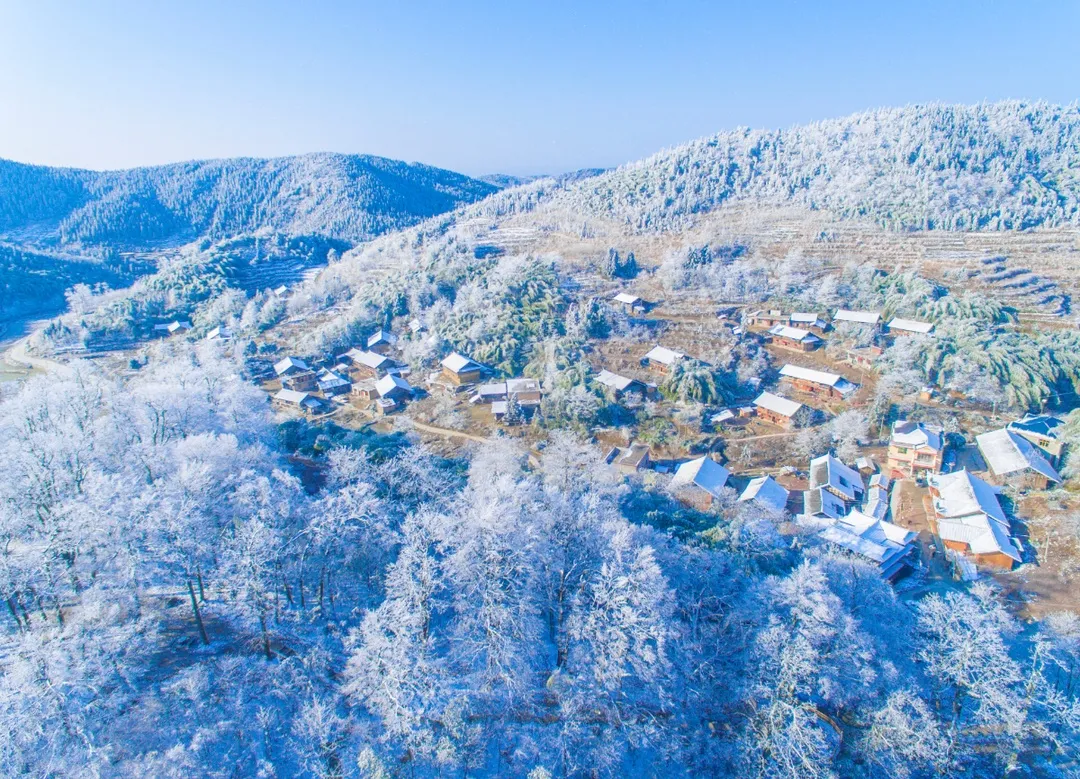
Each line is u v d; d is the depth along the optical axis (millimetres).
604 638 38625
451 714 36219
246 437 73688
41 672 31641
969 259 153000
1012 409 103625
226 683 38656
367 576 49812
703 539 56875
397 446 88062
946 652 40531
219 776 32188
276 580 43688
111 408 64750
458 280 172375
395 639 36531
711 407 111438
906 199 187375
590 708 39156
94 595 39969
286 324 177875
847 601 45469
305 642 43500
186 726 35031
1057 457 86375
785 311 146125
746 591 45688
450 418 113688
